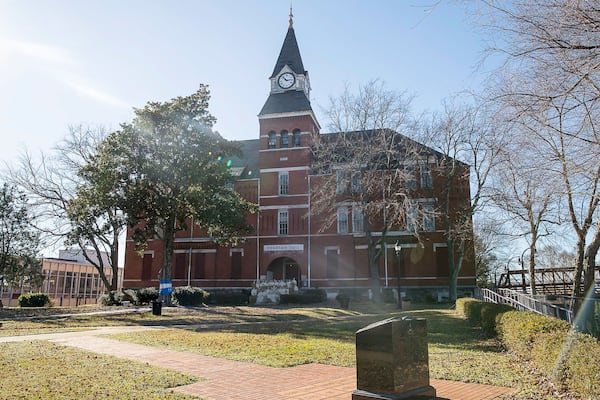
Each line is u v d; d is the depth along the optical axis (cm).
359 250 4341
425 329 666
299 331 1780
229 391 802
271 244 4528
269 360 1107
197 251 4759
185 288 3556
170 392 777
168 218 3369
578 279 1969
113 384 824
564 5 783
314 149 4491
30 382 827
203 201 3316
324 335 1636
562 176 1033
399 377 604
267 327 1970
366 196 3703
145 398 729
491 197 2662
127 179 3234
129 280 4928
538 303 2098
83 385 811
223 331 1812
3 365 991
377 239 4291
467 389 820
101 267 4244
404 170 3562
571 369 762
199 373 956
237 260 4625
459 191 4119
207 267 4688
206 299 3684
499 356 1167
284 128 4706
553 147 1009
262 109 4781
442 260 4141
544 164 1047
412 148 3616
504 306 1645
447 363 1072
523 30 848
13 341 1453
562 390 780
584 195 1083
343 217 4441
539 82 898
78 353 1187
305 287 4338
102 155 3334
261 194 4638
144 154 3300
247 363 1077
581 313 1656
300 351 1248
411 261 4200
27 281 3706
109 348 1320
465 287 4059
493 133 1127
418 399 610
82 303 6262
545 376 893
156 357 1159
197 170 3284
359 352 636
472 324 1931
